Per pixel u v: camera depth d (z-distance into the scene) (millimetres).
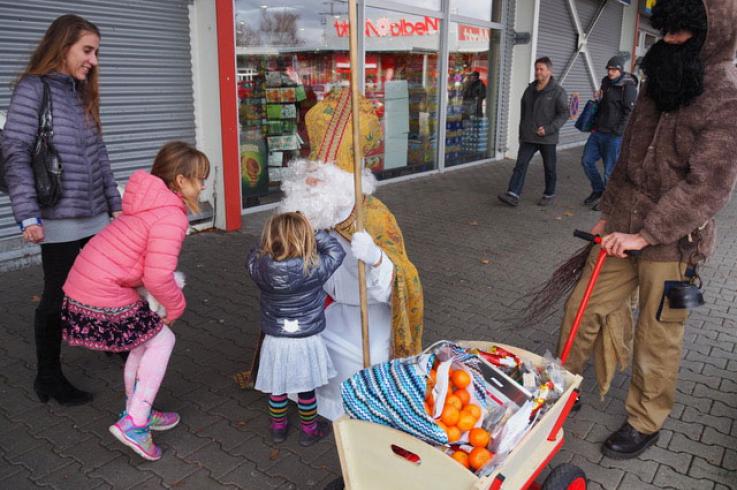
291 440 3150
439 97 10297
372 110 3018
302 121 7820
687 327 4672
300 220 2732
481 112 11531
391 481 2184
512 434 2193
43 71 2922
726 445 3225
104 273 2646
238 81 6969
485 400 2307
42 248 3125
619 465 3045
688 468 3031
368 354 2805
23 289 4816
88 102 3096
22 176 2865
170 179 2762
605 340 3178
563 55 13258
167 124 6199
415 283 3035
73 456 2961
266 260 2742
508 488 2250
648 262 2873
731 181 2613
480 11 10828
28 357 3826
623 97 7961
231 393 3568
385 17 8875
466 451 2158
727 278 5781
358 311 3127
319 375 2920
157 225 2627
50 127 2906
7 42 4887
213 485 2807
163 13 5930
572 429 3340
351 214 2971
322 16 7797
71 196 3041
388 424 2145
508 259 6176
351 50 2477
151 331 2787
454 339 4359
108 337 2699
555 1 12305
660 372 2984
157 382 2846
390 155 9641
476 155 11688
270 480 2854
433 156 10555
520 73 11875
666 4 2598
